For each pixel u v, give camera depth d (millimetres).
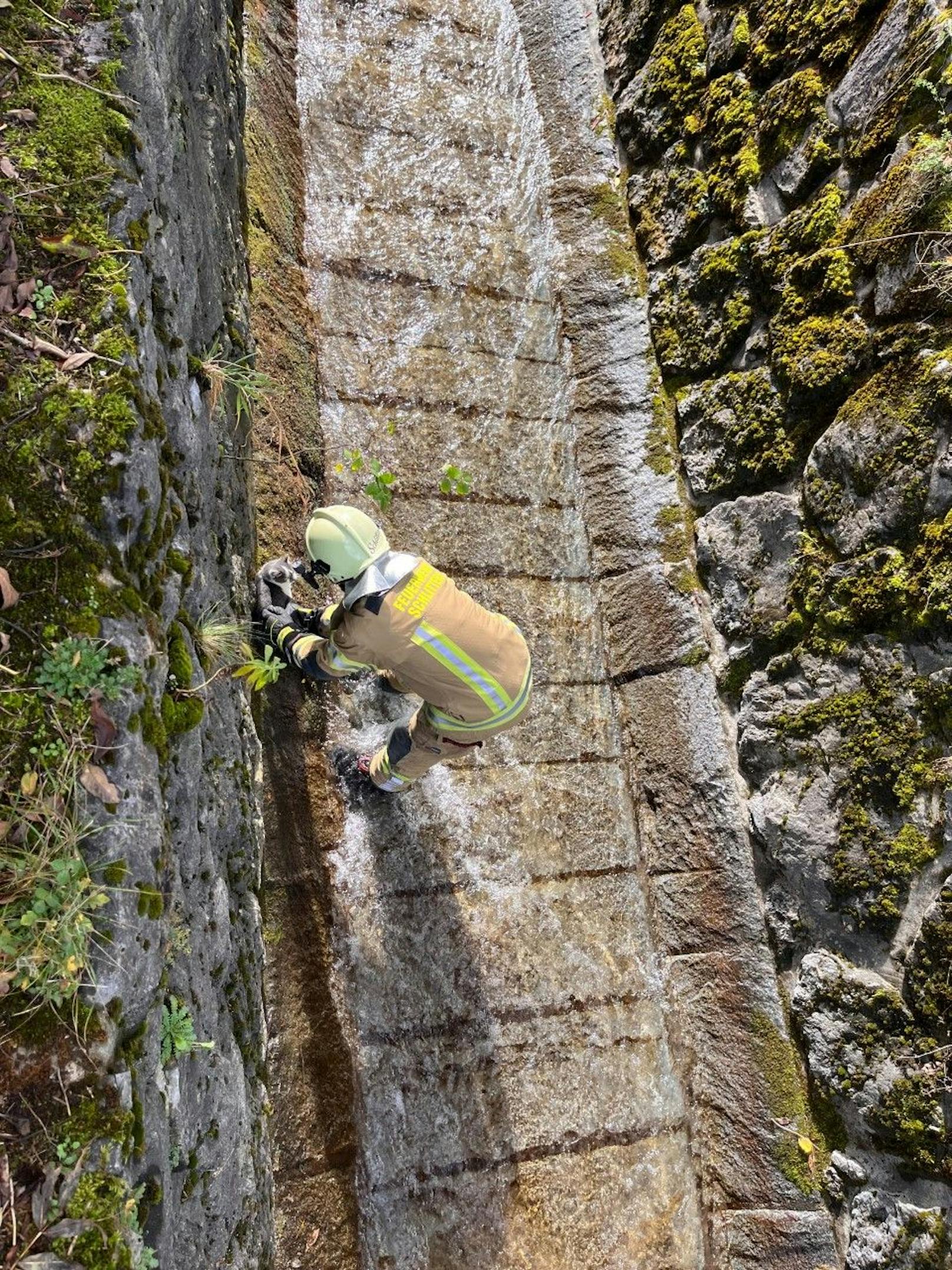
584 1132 2986
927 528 2688
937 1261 2469
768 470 3236
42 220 1659
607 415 3820
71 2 1811
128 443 1619
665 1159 3070
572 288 4023
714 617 3379
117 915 1456
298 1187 2406
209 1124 1817
